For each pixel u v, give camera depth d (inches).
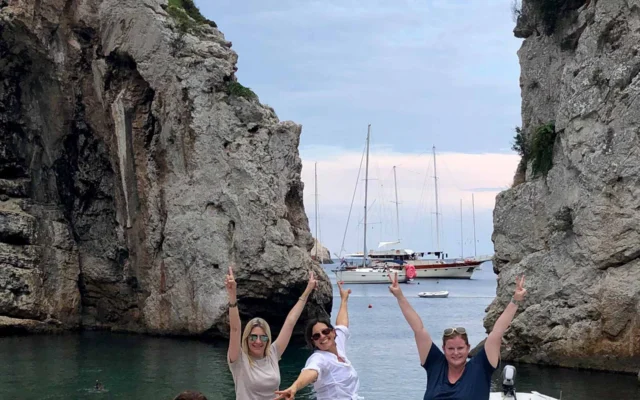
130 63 1578.5
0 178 1594.5
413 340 1581.0
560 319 1082.7
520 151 1373.0
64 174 1641.2
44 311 1534.2
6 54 1566.2
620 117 1051.9
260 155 1497.3
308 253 1579.7
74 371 1068.5
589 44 1126.4
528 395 540.4
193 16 1726.1
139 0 1555.1
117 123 1569.9
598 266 1047.6
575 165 1103.0
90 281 1626.5
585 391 877.8
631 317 1005.8
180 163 1533.0
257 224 1455.5
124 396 905.5
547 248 1165.7
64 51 1581.0
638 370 988.6
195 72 1526.8
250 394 347.9
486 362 314.0
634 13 1075.9
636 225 1017.5
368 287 3619.6
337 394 346.6
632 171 1027.3
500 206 1258.0
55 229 1603.1
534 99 1347.2
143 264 1577.3
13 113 1601.9
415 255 4293.8
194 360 1172.5
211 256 1470.2
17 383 978.1
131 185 1576.0
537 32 1352.1
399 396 941.8
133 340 1432.1
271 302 1483.8
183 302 1498.5
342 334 375.9
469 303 2726.4
